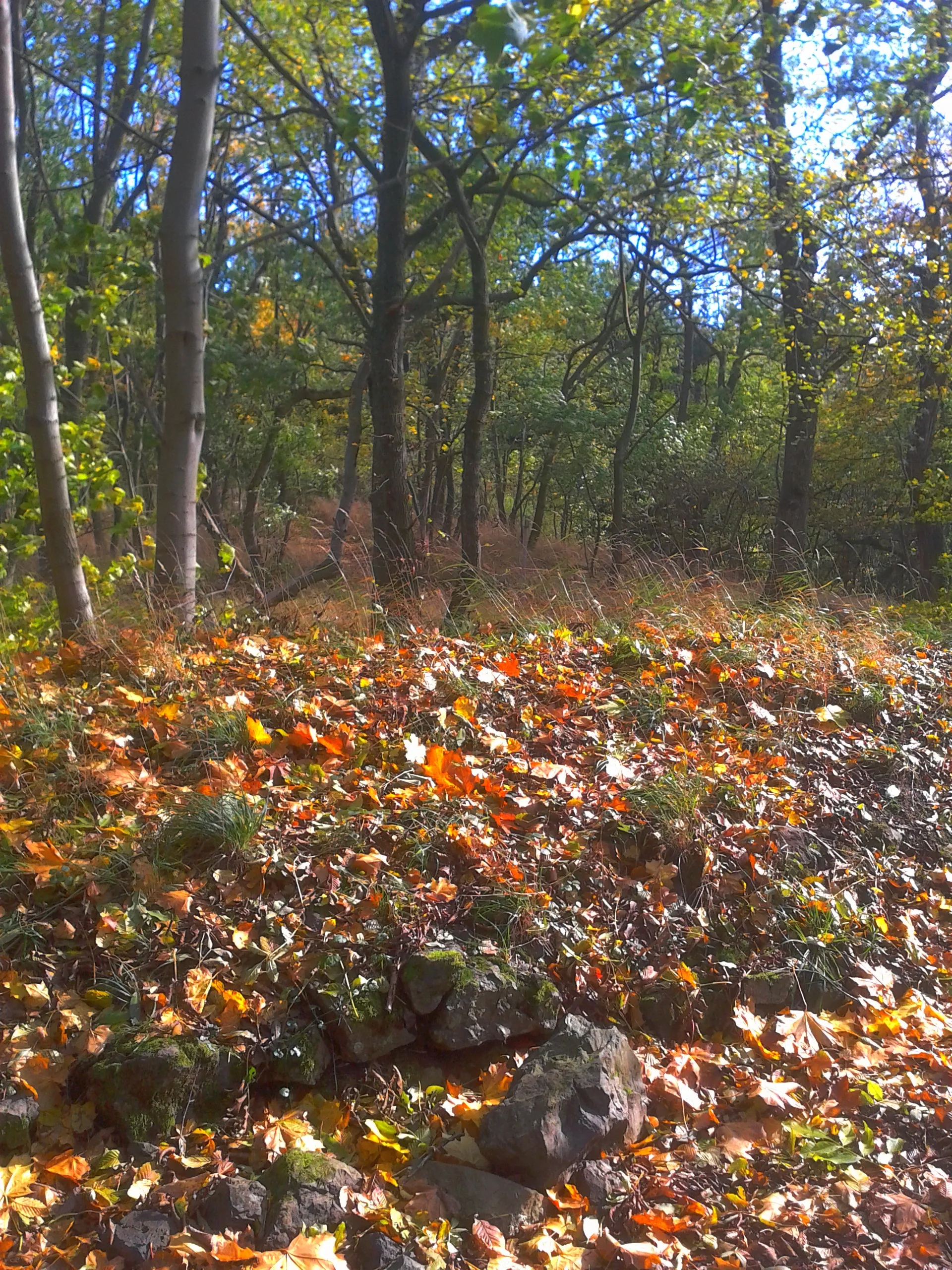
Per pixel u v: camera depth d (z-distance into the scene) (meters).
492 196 12.60
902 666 6.77
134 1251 2.55
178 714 4.65
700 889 4.25
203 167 6.36
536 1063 3.22
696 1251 2.85
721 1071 3.63
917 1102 3.55
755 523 20.03
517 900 3.81
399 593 7.52
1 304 10.55
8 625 7.18
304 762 4.47
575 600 7.61
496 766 4.70
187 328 6.39
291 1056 3.19
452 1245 2.75
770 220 11.97
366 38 10.25
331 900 3.60
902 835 5.17
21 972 3.23
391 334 8.80
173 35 13.25
